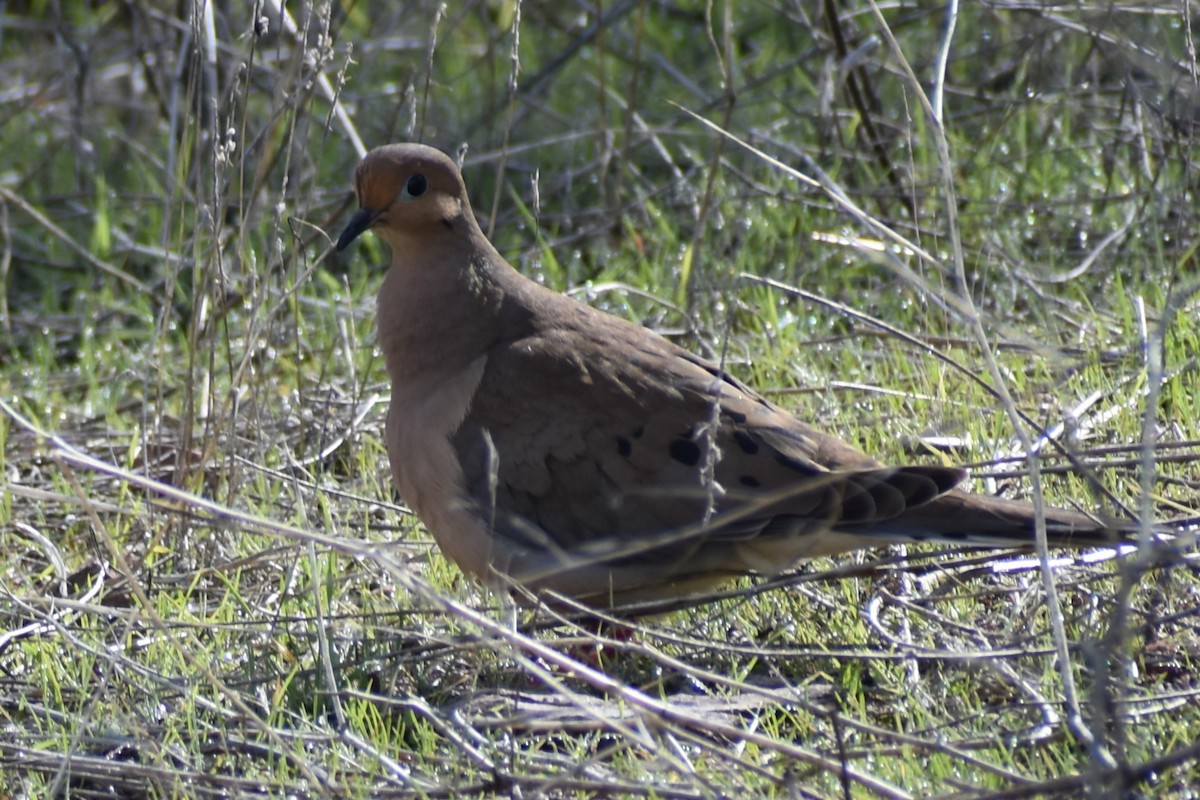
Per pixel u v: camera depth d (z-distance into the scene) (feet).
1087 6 46.91
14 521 36.58
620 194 49.75
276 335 43.01
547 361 30.32
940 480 27.99
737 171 48.78
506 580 28.48
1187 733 24.13
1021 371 37.96
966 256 45.57
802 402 38.86
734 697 26.89
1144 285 42.19
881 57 55.21
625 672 28.86
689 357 31.60
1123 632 21.24
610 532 29.63
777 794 23.56
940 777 23.11
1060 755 23.75
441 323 31.24
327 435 39.63
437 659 28.58
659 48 60.90
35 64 62.90
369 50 59.47
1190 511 30.76
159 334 39.50
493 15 62.28
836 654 26.05
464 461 30.32
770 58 58.29
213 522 31.63
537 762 24.80
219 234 35.88
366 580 32.58
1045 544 24.18
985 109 50.83
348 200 46.65
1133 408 35.06
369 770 24.66
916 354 40.29
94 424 43.11
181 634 29.27
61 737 26.12
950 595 28.45
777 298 44.68
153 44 56.54
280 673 27.66
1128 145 48.39
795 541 29.35
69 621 30.63
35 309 51.75
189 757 25.39
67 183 58.65
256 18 36.06
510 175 55.98
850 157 50.16
